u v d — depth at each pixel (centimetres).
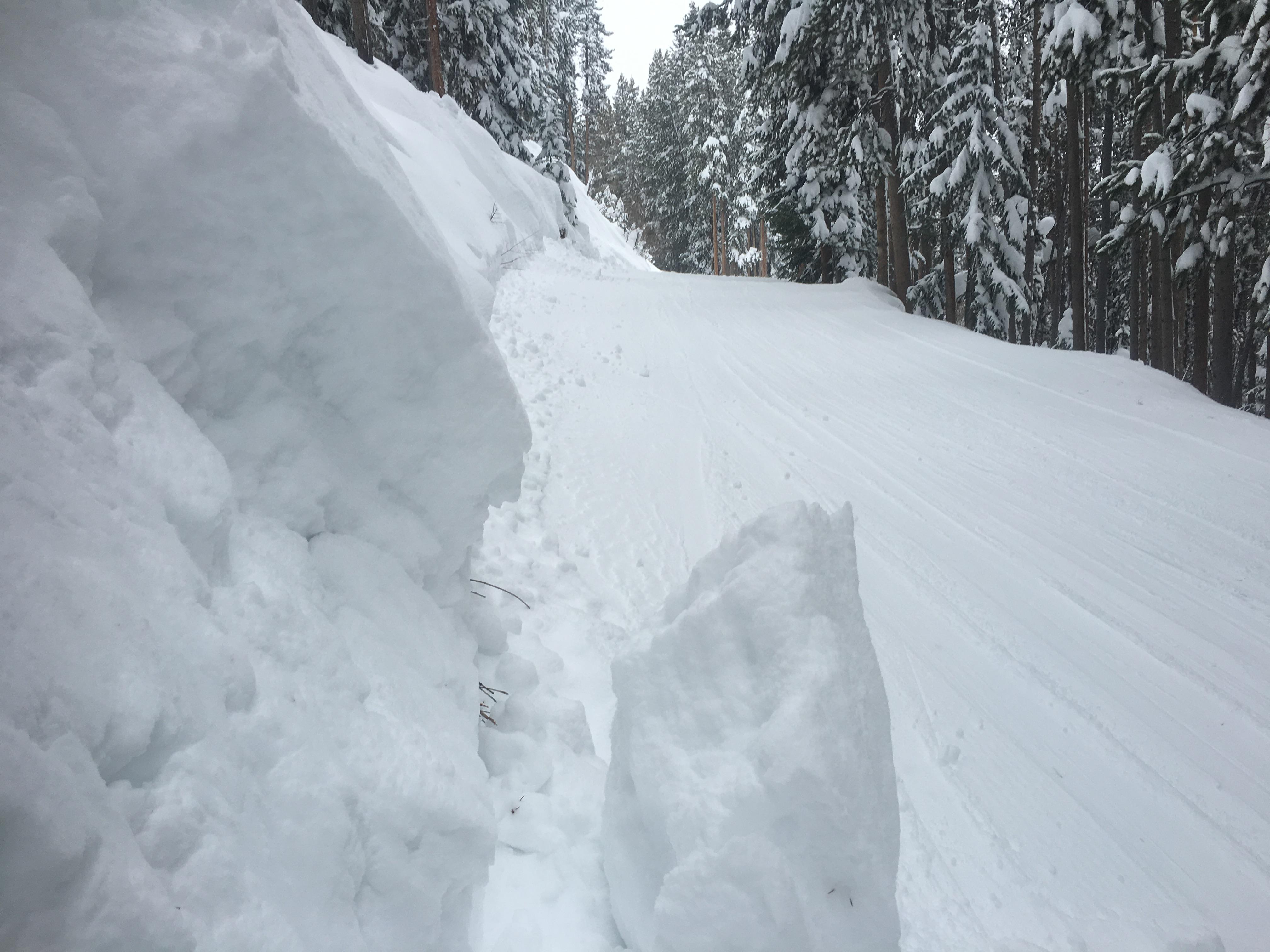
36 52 157
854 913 160
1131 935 268
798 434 878
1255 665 462
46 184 150
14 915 89
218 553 167
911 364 1241
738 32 2169
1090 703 419
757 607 180
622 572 511
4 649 102
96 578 121
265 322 192
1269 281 1116
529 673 301
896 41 1761
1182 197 1115
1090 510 688
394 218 207
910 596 532
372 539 229
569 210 3172
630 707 199
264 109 179
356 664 187
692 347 1314
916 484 741
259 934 117
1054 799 342
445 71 2675
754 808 160
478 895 205
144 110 167
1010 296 1902
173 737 124
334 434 221
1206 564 588
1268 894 301
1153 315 1720
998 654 463
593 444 752
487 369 243
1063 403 1006
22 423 127
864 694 182
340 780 153
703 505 648
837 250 2305
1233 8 1018
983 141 1778
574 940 207
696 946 155
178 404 172
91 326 148
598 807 253
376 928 155
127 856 102
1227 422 904
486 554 448
